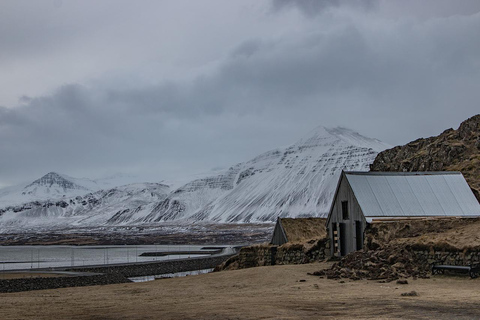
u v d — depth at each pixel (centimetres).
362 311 2384
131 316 2402
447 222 5031
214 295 3362
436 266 3966
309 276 4234
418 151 10012
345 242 5450
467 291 3119
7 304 3083
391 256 4300
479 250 3894
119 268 10819
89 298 3456
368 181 5494
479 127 9206
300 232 6838
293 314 2333
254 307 2584
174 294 3566
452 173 5781
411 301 2686
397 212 5200
